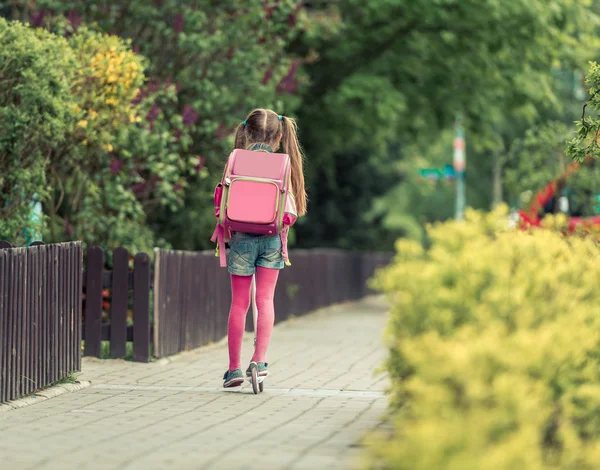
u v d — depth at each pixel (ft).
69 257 47.91
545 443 25.08
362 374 53.93
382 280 29.19
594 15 127.54
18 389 41.39
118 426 35.37
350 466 28.37
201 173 82.58
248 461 29.09
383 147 153.38
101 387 47.50
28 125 57.21
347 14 124.16
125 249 60.64
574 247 34.22
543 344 24.22
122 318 60.54
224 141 86.79
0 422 36.24
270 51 94.58
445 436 20.52
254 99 90.79
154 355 60.18
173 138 78.95
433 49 126.21
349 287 147.43
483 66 125.80
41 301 44.16
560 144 114.32
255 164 45.19
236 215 44.34
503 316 26.27
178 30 85.66
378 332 86.58
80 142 65.82
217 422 36.42
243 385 48.67
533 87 128.36
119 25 87.25
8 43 55.47
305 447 31.35
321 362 60.18
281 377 52.44
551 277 28.40
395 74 128.98
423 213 291.17
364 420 37.01
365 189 175.83
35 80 55.57
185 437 33.14
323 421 36.76
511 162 120.26
